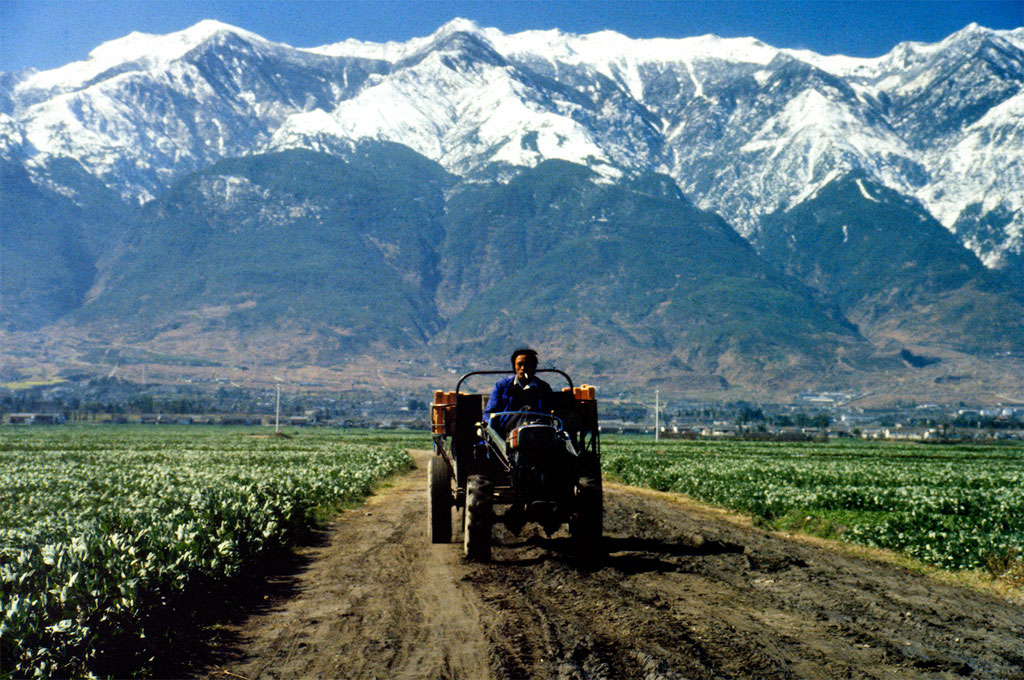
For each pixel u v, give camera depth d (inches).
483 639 346.3
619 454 2281.0
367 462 1665.8
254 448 2564.0
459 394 543.2
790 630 349.1
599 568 478.6
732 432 6471.5
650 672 296.5
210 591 414.9
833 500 838.5
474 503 496.1
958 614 380.8
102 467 1432.1
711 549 554.3
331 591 446.9
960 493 940.6
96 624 319.6
